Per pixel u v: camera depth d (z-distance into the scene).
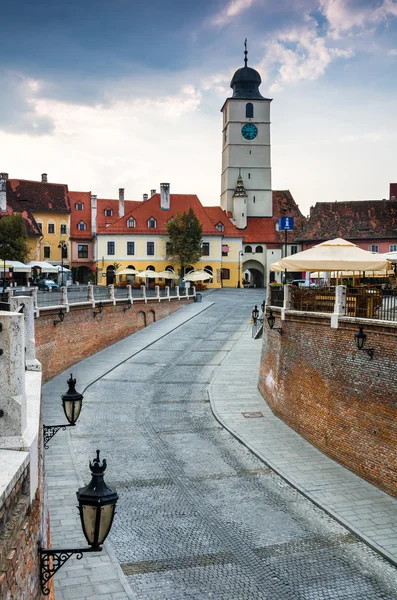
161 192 89.00
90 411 26.25
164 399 28.55
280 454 20.56
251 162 95.56
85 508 5.72
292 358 23.98
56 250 92.50
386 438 17.30
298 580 12.57
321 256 24.52
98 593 11.73
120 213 96.62
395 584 12.49
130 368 35.59
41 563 6.22
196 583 12.38
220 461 20.05
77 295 39.22
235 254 90.06
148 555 13.52
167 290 56.75
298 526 15.12
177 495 17.06
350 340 19.42
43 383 31.25
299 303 23.92
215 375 33.28
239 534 14.64
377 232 82.75
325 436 20.69
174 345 42.78
